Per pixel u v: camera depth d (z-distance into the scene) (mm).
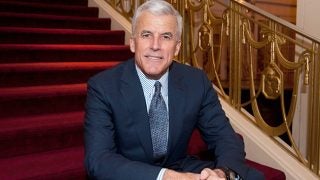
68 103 2684
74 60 3479
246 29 2766
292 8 4637
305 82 2348
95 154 1415
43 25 3914
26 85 2881
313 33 2770
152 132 1609
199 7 3262
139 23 1548
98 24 4293
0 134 2090
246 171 1528
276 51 2543
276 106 4688
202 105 1750
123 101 1555
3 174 1851
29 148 2199
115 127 1575
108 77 1602
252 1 4629
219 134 1721
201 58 3494
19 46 3203
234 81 2891
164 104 1638
